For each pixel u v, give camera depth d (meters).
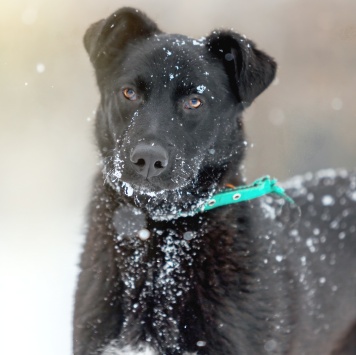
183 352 7.21
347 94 22.31
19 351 9.81
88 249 7.68
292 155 19.05
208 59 7.78
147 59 7.50
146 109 7.32
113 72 7.83
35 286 12.05
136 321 7.23
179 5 23.39
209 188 7.61
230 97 7.83
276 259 7.99
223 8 23.66
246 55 7.62
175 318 7.19
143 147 6.89
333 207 9.48
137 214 7.44
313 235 8.97
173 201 7.41
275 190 7.96
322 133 20.77
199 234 7.42
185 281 7.25
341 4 23.19
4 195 18.70
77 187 19.39
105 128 7.79
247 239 7.68
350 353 9.58
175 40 7.75
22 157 20.94
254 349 7.32
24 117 21.72
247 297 7.36
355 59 22.75
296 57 23.16
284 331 7.75
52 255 13.68
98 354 7.27
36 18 21.75
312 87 22.52
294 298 8.07
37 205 18.11
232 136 7.84
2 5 21.73
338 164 20.59
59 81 21.53
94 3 21.95
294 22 23.38
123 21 8.00
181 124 7.35
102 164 7.85
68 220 16.56
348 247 9.23
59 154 20.97
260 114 19.55
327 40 23.00
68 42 21.64
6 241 14.79
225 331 7.11
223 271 7.34
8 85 21.75
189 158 7.36
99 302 7.27
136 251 7.35
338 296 8.91
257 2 23.98
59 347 9.95
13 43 21.81
